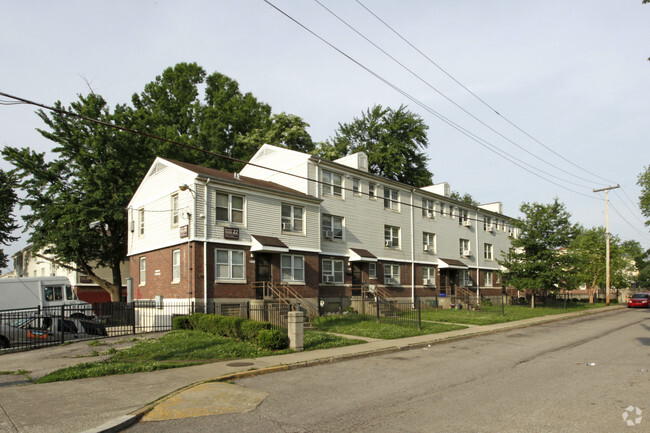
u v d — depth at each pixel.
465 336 19.28
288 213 25.59
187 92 45.84
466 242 43.03
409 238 35.69
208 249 21.48
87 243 31.36
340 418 7.43
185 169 22.33
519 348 16.00
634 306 43.34
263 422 7.26
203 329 17.73
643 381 9.78
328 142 54.81
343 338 17.31
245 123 46.41
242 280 22.58
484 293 44.44
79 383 9.98
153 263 24.72
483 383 10.02
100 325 18.41
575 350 15.16
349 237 30.16
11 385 9.88
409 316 26.44
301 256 25.69
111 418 7.36
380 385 9.98
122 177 32.91
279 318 19.95
